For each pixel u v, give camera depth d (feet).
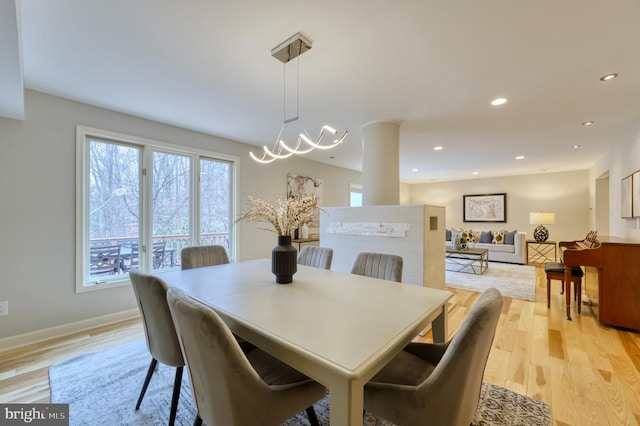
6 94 6.30
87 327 9.09
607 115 10.00
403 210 9.56
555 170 21.86
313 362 3.03
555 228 22.62
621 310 8.94
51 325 8.46
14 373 6.59
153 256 10.80
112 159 9.84
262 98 8.70
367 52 6.26
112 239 9.82
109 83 7.71
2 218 7.72
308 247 8.86
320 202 18.90
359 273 7.30
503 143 13.92
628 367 6.76
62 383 6.19
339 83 7.72
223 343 2.99
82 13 4.99
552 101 8.86
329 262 8.11
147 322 5.03
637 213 10.36
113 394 5.84
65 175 8.70
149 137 10.62
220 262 9.06
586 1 4.71
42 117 8.29
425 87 7.97
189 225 12.00
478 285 14.62
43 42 5.84
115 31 5.52
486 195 25.79
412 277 9.30
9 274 7.81
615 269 9.07
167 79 7.49
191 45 5.99
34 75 7.27
